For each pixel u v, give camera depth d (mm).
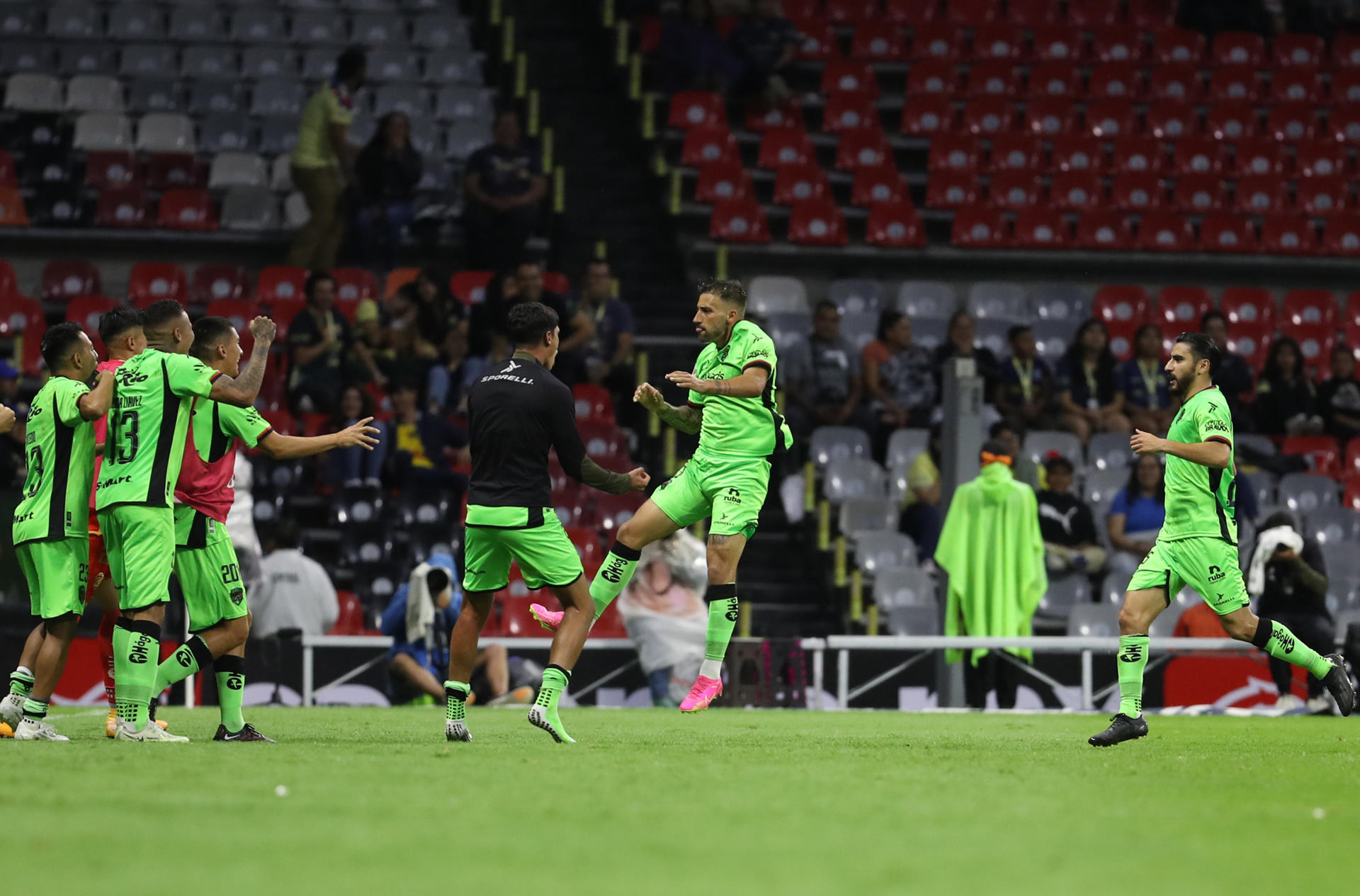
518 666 45000
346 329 58281
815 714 41250
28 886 11562
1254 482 59125
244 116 75438
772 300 69062
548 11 86188
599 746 25172
